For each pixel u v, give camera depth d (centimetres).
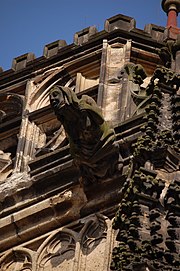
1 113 6531
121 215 5347
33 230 5853
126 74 6272
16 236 5866
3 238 5881
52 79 6519
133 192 5344
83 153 5781
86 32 6575
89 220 5744
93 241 5672
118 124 5825
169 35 6544
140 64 6444
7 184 5994
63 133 6197
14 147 6359
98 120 5775
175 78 5831
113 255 5238
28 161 6172
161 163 5522
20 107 6481
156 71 5853
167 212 5297
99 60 6462
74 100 5741
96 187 5794
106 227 5681
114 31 6531
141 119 5816
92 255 5622
